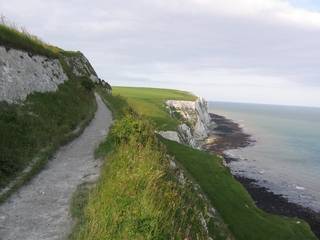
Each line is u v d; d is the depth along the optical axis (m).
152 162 20.06
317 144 119.06
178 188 20.39
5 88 25.78
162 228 12.98
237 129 154.75
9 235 13.37
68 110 35.22
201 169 43.03
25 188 17.91
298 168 78.69
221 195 36.47
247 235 29.88
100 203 14.70
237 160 84.44
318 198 56.72
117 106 61.12
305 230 35.41
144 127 29.02
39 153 22.42
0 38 28.25
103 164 21.64
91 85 55.91
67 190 18.00
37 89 32.06
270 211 49.38
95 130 33.97
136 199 14.50
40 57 37.75
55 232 13.80
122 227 12.73
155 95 132.25
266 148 105.06
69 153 24.92
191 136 82.50
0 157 18.77
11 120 23.09
